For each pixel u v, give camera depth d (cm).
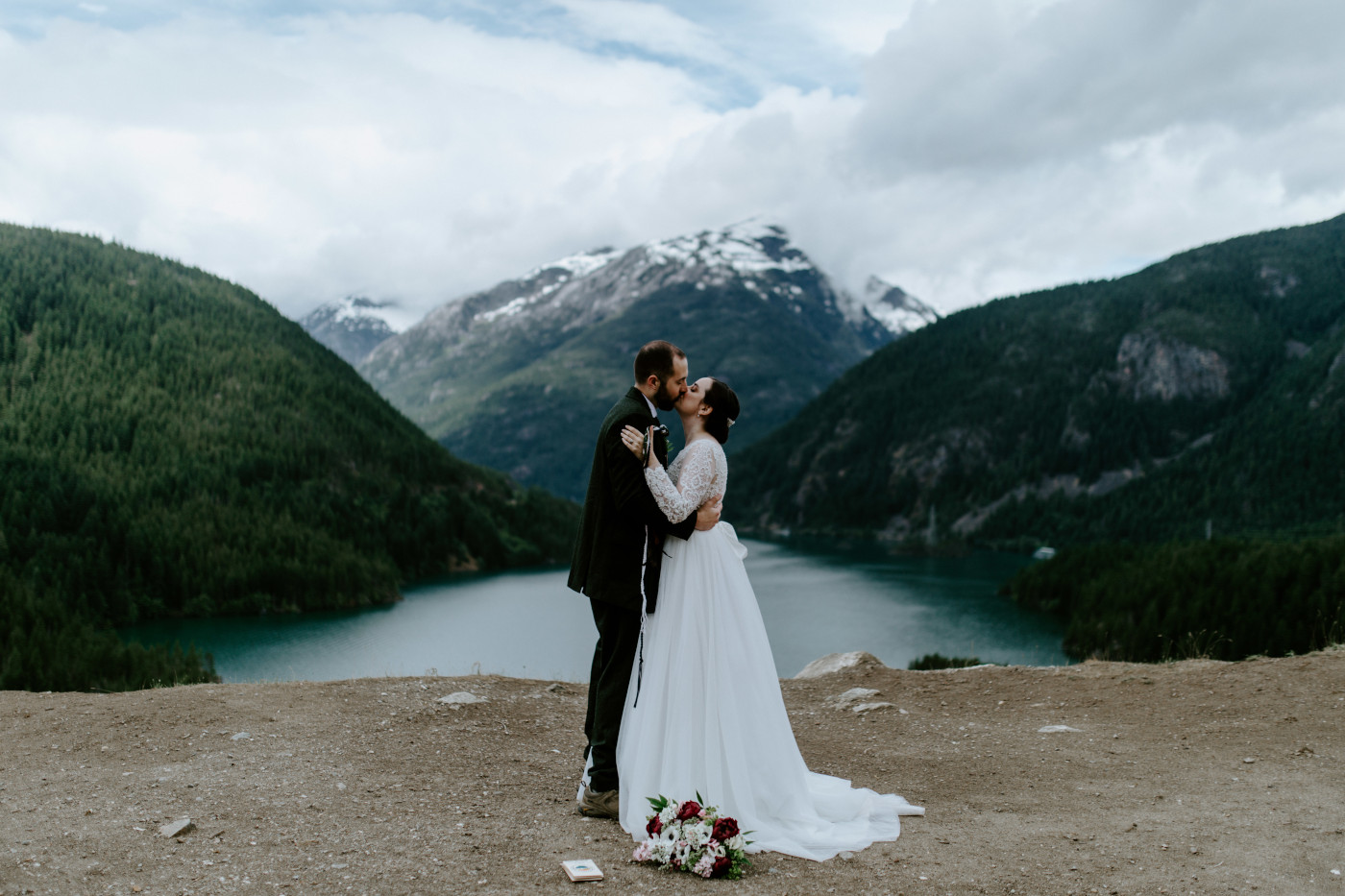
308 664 5472
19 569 7975
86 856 334
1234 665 725
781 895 318
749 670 417
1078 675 753
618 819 407
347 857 343
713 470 419
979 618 7006
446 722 594
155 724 555
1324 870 326
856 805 423
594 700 441
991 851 365
